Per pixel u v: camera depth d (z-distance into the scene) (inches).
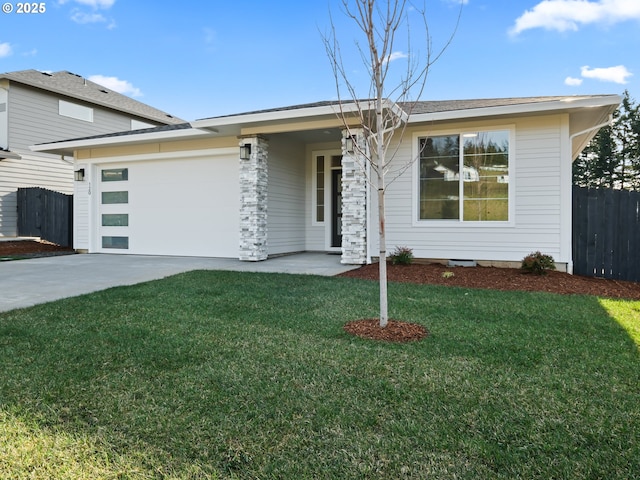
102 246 451.8
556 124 295.6
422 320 169.3
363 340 145.2
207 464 77.4
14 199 551.8
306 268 313.9
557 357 129.2
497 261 312.8
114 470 75.4
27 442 83.4
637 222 290.2
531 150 302.2
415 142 328.8
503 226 310.5
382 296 158.6
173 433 87.4
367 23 155.4
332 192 432.5
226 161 390.6
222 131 365.1
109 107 673.0
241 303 197.5
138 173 430.9
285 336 149.2
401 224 335.6
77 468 75.8
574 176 1222.9
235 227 387.9
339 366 122.3
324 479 73.4
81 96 626.2
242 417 93.8
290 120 328.5
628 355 130.6
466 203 319.6
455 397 103.1
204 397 103.0
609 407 97.8
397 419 93.3
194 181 405.1
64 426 89.6
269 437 86.0
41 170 586.9
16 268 320.5
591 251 299.7
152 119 748.0
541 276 271.7
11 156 527.2
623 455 79.6
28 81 558.9
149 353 132.0
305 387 108.7
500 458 78.9
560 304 198.8
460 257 321.7
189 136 381.4
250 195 359.6
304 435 86.9
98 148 443.5
